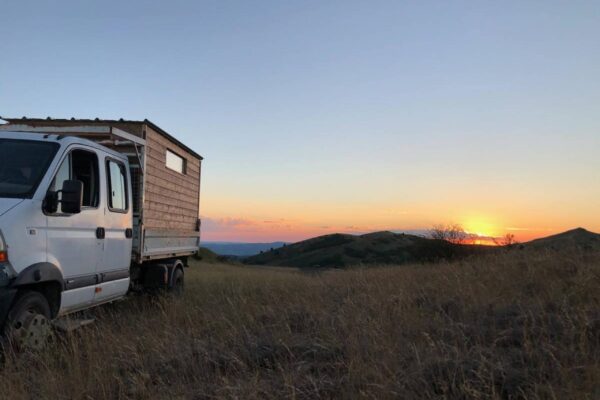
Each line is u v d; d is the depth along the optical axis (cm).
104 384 479
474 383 417
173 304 852
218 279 1591
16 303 523
